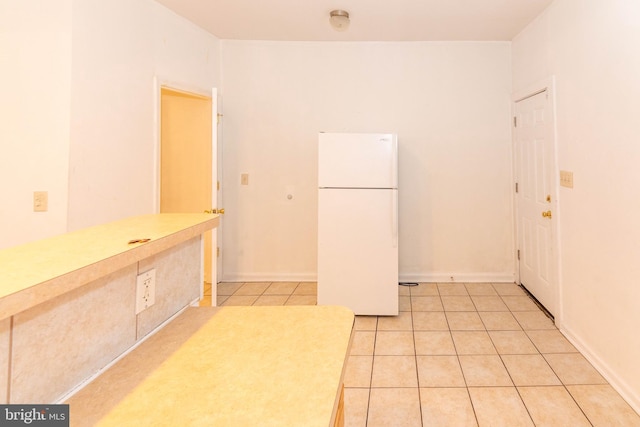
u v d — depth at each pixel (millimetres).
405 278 3725
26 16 1973
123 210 2367
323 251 2912
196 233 1173
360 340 2523
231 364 873
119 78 2326
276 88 3656
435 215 3676
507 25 3131
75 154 2027
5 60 1977
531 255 3209
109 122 2250
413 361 2240
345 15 2879
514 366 2160
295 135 3689
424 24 3135
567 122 2443
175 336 1027
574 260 2385
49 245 884
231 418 678
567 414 1737
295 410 697
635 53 1754
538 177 2977
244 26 3232
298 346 955
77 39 2012
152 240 944
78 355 797
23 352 672
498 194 3605
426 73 3582
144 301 1019
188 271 1280
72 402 739
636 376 1777
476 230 3648
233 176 3736
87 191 2111
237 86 3654
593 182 2143
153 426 663
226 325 1096
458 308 3041
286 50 3627
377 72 3611
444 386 1980
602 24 2021
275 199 3748
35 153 1997
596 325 2129
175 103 3418
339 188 2883
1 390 635
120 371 854
